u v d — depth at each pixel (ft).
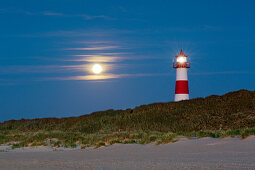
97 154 60.64
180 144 65.21
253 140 55.47
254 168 29.94
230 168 30.42
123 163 39.22
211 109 186.09
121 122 184.24
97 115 204.44
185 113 186.09
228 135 67.21
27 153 72.28
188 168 31.73
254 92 200.85
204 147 56.65
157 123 177.78
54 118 209.87
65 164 40.91
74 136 109.81
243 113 171.94
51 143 97.09
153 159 43.14
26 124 198.70
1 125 201.77
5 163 44.88
